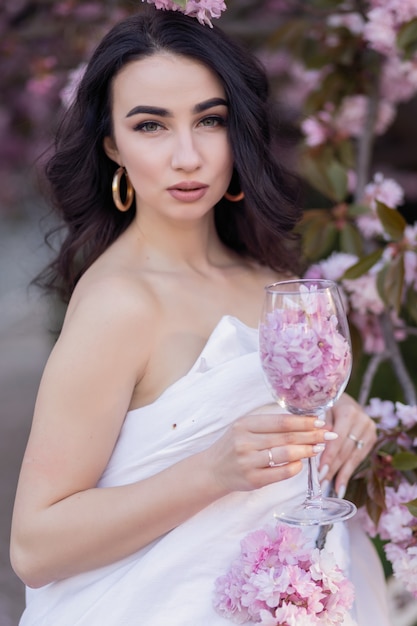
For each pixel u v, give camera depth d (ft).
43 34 17.76
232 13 17.52
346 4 13.06
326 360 6.13
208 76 7.20
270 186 7.94
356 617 7.75
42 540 6.72
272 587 6.47
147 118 7.14
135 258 7.61
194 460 6.58
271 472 6.29
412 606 11.32
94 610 6.86
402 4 11.51
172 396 6.96
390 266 10.18
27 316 34.63
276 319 6.17
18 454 21.09
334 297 6.25
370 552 8.66
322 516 6.48
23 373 28.50
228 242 8.67
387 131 22.11
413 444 9.11
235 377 6.90
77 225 8.28
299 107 17.12
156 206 7.36
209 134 7.35
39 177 9.20
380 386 15.98
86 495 6.76
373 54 12.95
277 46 14.32
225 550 6.91
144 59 7.11
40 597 7.22
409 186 22.11
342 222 11.31
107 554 6.75
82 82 7.56
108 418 6.86
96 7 16.48
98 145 7.86
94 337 6.84
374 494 8.34
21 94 21.11
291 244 9.58
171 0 7.17
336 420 8.19
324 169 11.29
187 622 6.79
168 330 7.25
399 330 11.62
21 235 35.70
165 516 6.61
